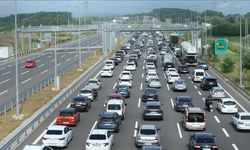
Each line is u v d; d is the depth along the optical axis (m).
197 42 132.25
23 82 72.81
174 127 40.69
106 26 133.00
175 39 144.25
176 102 49.03
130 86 66.19
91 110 49.53
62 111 41.12
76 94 59.44
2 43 167.88
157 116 43.38
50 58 117.69
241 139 36.19
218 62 104.44
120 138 36.31
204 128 38.91
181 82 64.25
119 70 90.38
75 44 173.50
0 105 51.09
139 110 49.41
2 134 36.34
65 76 78.06
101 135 31.55
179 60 111.31
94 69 88.81
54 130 32.94
